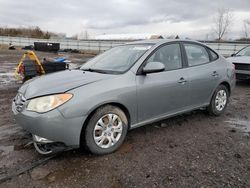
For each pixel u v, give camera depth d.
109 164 3.33
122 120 3.71
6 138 4.09
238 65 9.04
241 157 3.55
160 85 4.08
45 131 3.15
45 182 2.92
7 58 20.81
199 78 4.75
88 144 3.42
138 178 3.01
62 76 3.93
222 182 2.94
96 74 3.86
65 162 3.36
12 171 3.12
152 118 4.13
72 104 3.20
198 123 4.96
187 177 3.04
